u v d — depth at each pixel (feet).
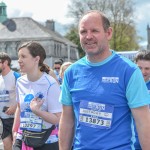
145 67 17.28
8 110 22.76
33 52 16.71
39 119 16.83
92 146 11.16
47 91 16.66
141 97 10.85
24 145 17.08
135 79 10.87
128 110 11.09
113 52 11.55
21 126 17.19
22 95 17.12
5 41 248.52
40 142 16.74
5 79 23.24
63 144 12.51
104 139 11.03
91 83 11.27
